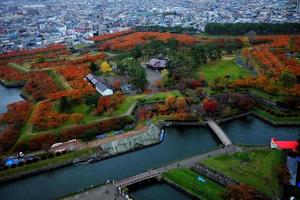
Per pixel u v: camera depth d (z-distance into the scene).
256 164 170.75
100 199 155.00
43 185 176.38
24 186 176.38
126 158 198.75
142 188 171.12
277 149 184.12
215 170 167.25
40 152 198.88
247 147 193.88
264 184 153.75
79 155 196.25
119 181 169.75
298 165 158.00
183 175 172.50
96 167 190.50
